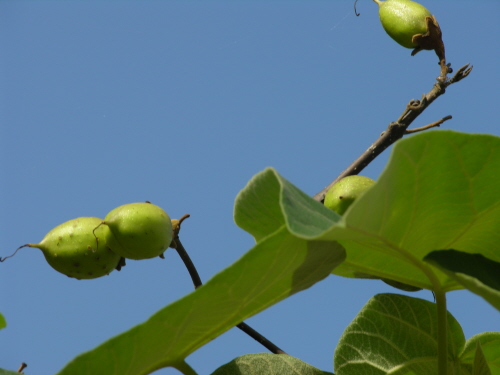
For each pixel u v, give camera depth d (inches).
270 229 28.4
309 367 29.3
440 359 28.0
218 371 29.2
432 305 29.7
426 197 26.7
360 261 28.2
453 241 27.4
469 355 29.6
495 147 25.7
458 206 27.0
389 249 27.7
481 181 26.7
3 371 27.3
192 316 26.8
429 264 27.4
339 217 26.9
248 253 25.3
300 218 24.2
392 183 24.8
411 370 29.7
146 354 26.9
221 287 26.3
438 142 24.9
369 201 23.5
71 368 25.3
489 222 27.2
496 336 29.5
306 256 26.8
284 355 29.4
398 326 29.8
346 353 29.8
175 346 27.2
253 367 29.2
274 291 27.2
